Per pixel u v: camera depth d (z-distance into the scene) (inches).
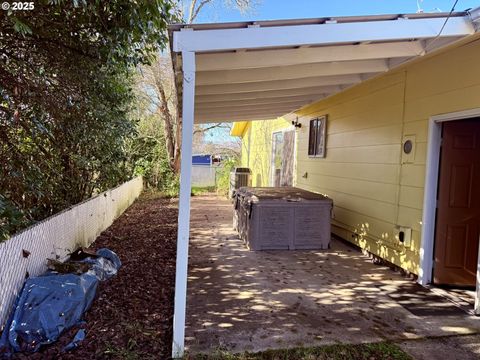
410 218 173.6
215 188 657.0
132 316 125.3
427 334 116.5
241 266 189.6
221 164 731.4
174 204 437.4
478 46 132.6
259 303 140.3
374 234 206.5
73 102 178.4
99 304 134.0
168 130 584.1
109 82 197.8
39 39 150.6
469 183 161.8
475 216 162.4
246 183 480.1
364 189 218.7
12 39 146.9
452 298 148.7
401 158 180.5
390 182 190.2
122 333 112.7
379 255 201.0
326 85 208.7
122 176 370.0
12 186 163.2
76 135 200.2
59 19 143.6
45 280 118.7
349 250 227.1
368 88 214.1
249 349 105.2
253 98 224.4
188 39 105.3
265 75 154.8
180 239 103.3
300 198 227.8
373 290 156.9
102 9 139.3
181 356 100.6
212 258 204.1
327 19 112.6
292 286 160.6
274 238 224.7
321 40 113.3
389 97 191.8
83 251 171.3
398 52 136.9
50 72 167.3
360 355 103.0
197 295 147.7
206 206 435.2
